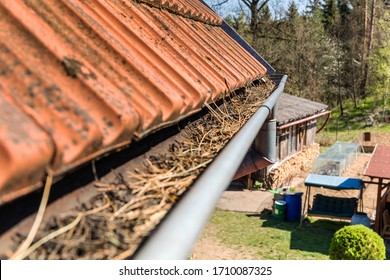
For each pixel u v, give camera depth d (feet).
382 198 47.19
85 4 8.02
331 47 124.77
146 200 5.53
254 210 52.01
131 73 6.65
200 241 42.42
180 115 7.40
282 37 98.73
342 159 66.85
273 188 58.80
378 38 127.54
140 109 5.86
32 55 4.99
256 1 90.33
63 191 4.72
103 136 4.77
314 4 148.97
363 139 95.81
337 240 35.27
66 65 5.15
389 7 135.13
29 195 4.25
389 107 115.44
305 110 68.33
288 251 41.01
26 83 4.49
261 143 24.27
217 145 9.19
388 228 45.96
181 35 13.08
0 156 3.49
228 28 27.66
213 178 6.02
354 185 47.55
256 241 43.29
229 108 13.21
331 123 114.01
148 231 4.77
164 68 8.48
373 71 120.88
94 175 5.38
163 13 14.14
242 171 25.02
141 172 6.40
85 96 5.06
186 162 7.50
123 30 8.61
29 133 3.80
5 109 3.88
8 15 5.16
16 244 3.97
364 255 34.09
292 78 108.37
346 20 134.92
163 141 8.06
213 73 11.76
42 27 5.57
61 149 4.02
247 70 16.79
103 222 4.71
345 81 126.52
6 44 4.75
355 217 45.37
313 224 48.93
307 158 76.33
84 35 6.48
